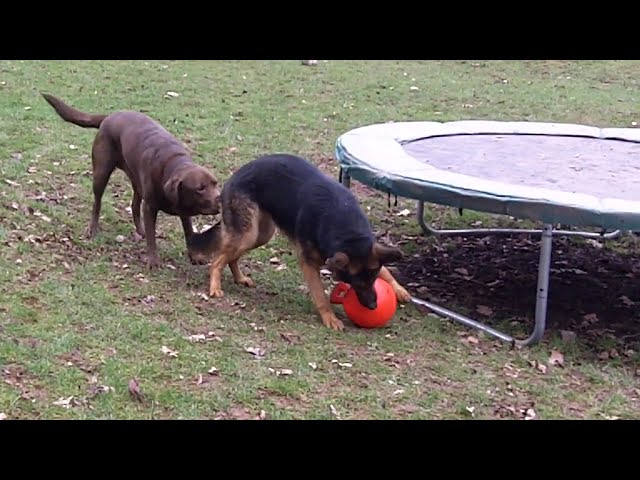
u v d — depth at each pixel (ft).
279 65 41.55
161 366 18.78
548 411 18.79
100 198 23.56
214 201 21.56
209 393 18.25
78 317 19.85
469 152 24.79
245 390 18.40
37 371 18.24
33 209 24.22
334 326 20.86
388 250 20.36
